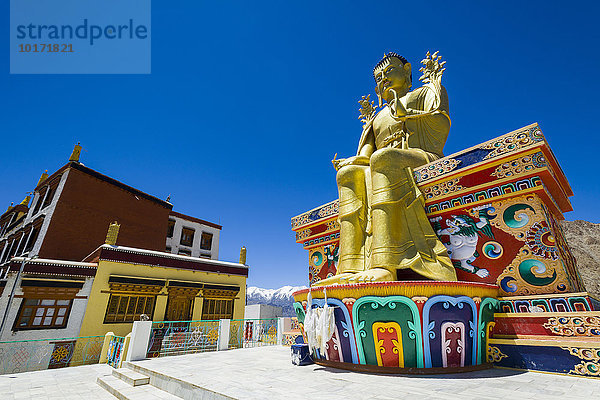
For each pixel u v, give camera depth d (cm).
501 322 718
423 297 632
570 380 560
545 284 707
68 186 2302
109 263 1930
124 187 2670
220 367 810
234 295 2481
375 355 662
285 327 1536
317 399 468
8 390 870
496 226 810
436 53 1207
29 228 2405
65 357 1650
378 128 1234
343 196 1009
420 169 934
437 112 1098
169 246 3234
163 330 1822
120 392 743
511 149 792
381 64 1355
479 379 576
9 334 1552
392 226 833
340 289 702
